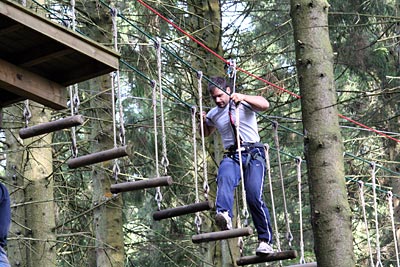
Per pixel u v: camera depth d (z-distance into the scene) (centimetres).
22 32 554
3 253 535
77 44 577
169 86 1200
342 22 1401
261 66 1199
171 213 685
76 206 1166
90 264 1358
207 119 752
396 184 1574
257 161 727
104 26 1141
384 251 1616
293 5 653
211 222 1187
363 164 1533
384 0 1443
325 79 634
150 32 1238
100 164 1121
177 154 1305
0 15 531
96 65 604
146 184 659
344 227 605
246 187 720
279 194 1496
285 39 1398
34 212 984
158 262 1445
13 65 584
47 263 979
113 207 1114
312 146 622
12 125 1002
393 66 1480
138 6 1266
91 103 1136
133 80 1273
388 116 1537
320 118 625
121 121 652
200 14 1202
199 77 739
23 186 987
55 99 609
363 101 1609
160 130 1299
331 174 614
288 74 1379
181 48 1196
